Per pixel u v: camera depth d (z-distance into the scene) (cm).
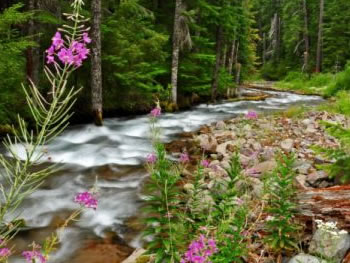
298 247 405
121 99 1634
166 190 401
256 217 468
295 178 653
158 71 1656
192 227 418
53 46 204
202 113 1831
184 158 544
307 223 441
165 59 1900
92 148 1093
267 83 4472
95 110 1352
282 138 1110
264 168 723
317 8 4403
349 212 427
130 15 1636
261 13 6469
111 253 519
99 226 596
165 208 405
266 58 6506
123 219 620
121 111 1631
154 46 1638
